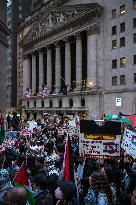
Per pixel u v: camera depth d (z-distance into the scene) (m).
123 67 62.91
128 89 61.34
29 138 23.36
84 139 10.64
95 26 68.62
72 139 20.25
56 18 81.12
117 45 64.62
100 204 6.21
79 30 73.19
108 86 66.25
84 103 71.62
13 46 115.06
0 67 38.78
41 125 35.75
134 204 5.13
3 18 40.56
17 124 35.16
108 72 66.44
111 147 10.53
